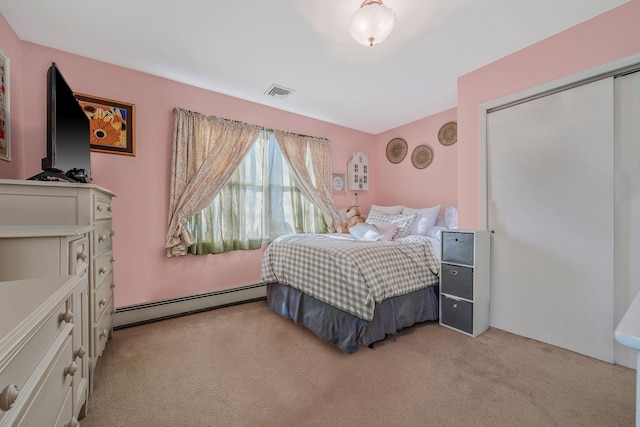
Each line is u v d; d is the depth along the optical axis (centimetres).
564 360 176
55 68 138
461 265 219
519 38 200
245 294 299
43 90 205
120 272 236
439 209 316
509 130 220
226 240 290
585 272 183
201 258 279
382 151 430
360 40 164
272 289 269
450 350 189
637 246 166
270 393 144
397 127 407
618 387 148
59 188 129
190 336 212
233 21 182
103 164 229
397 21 181
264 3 166
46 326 62
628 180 169
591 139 181
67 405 80
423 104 324
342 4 167
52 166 134
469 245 215
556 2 165
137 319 236
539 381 153
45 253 97
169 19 180
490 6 168
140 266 246
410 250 230
